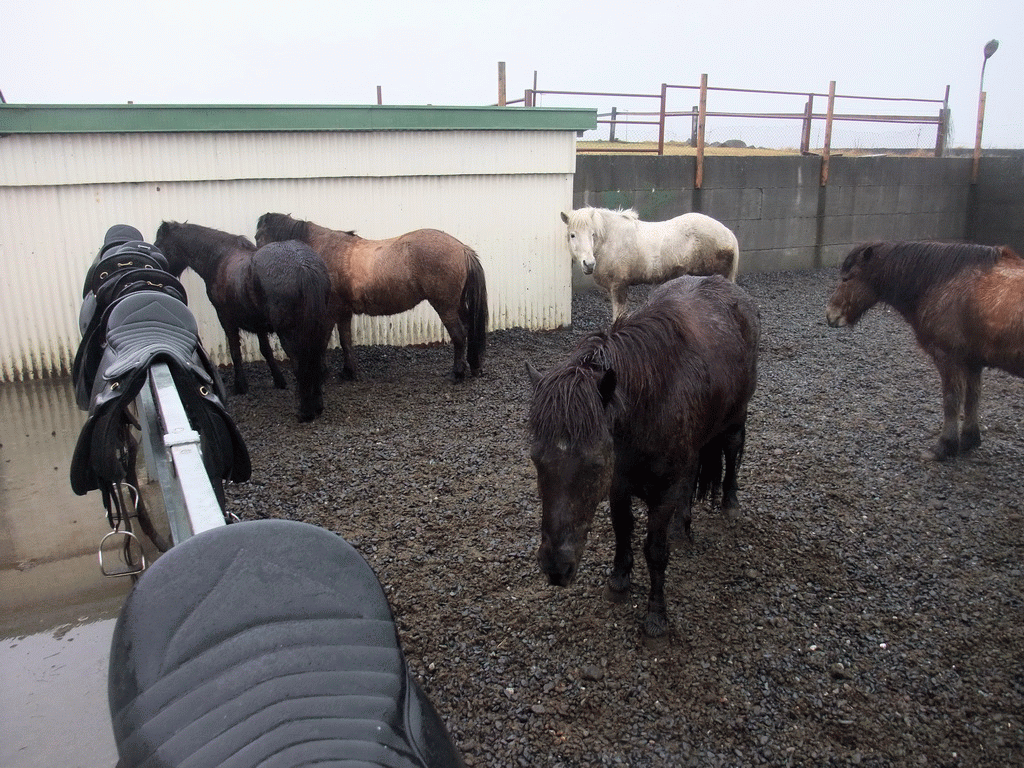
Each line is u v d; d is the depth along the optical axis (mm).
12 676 2439
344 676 780
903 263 4406
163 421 1771
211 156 6676
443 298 6117
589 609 2941
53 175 6199
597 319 8820
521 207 7961
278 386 6281
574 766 2166
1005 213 12438
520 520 3697
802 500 3857
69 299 6484
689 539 3449
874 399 5559
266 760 646
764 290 10125
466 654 2672
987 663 2586
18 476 4230
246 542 906
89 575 3094
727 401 2969
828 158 11227
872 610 2904
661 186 10172
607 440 2162
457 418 5348
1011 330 3865
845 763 2166
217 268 5891
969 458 4410
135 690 747
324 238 6258
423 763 705
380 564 3291
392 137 7242
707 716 2361
